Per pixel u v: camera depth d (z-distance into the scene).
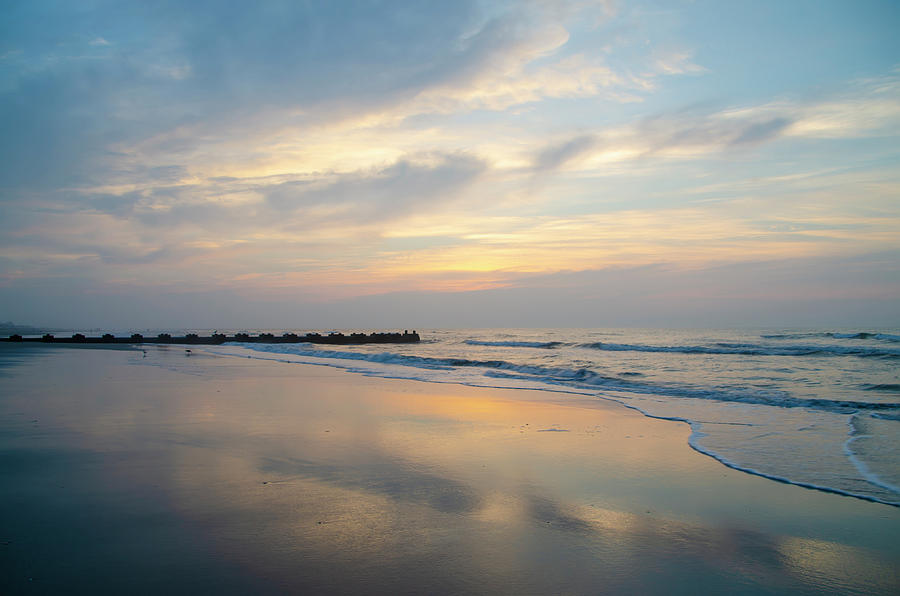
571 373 17.69
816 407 11.43
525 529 4.71
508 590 3.61
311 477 6.16
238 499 5.35
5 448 7.33
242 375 18.09
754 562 4.11
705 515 5.10
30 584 3.54
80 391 13.16
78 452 7.13
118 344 43.94
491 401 12.31
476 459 7.07
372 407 11.30
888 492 5.76
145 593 3.44
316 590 3.53
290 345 41.31
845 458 7.17
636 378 17.36
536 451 7.52
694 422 9.74
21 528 4.54
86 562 3.89
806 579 3.85
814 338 43.78
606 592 3.61
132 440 7.86
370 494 5.59
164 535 4.42
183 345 42.56
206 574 3.73
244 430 8.73
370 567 3.91
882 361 24.58
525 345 44.06
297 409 10.92
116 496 5.38
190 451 7.26
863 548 4.38
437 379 17.22
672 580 3.80
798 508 5.30
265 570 3.82
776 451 7.55
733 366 22.42
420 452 7.41
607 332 81.50
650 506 5.34
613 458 7.16
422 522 4.83
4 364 21.31
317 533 4.53
